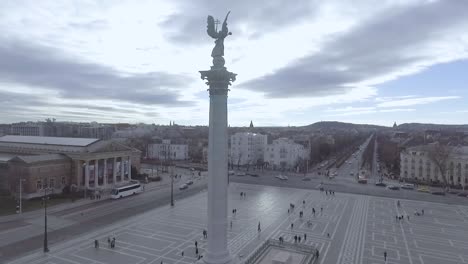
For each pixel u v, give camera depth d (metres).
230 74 41.38
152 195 107.00
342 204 97.06
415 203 100.00
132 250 58.56
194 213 84.06
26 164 96.62
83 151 109.00
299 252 56.56
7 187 105.38
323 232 69.88
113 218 78.81
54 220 76.31
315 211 87.81
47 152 116.62
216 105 41.06
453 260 55.75
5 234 65.94
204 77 41.53
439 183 137.62
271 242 60.81
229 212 86.31
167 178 142.62
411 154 149.75
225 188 41.47
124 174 125.31
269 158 187.75
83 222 75.25
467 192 118.81
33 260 53.41
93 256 55.62
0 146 132.12
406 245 62.53
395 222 78.12
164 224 74.25
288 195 110.50
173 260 54.41
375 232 70.31
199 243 62.41
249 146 197.38
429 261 55.31
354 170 182.88
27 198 96.19
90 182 110.81
